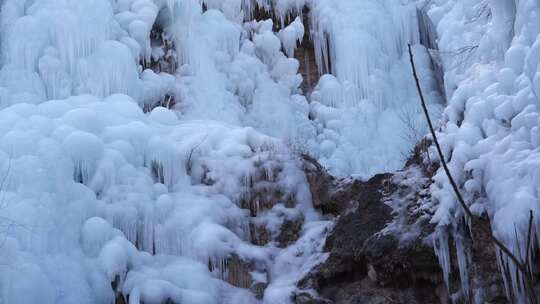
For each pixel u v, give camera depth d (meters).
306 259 10.82
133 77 13.92
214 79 15.13
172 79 14.78
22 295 8.93
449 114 10.23
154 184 11.46
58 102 11.88
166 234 10.97
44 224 9.84
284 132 15.26
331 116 15.39
